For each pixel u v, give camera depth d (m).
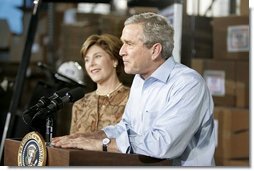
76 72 3.71
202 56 4.95
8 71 6.76
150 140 2.29
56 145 2.27
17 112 4.14
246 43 4.90
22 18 6.66
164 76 2.48
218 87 5.02
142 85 2.57
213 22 4.94
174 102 2.37
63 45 5.25
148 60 2.47
